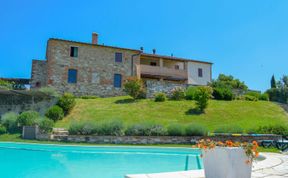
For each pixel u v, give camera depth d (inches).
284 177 247.6
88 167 391.2
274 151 519.8
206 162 219.1
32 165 398.9
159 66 1337.4
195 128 644.1
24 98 941.2
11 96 943.0
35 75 1143.6
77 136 637.9
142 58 1382.9
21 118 714.8
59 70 1109.1
